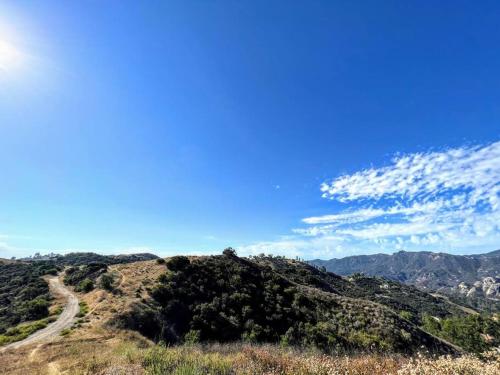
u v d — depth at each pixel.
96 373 9.27
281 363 8.07
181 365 8.03
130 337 34.50
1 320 51.84
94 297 54.72
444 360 6.53
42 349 24.91
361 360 8.23
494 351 6.28
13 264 109.62
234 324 42.72
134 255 171.00
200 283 55.12
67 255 159.25
